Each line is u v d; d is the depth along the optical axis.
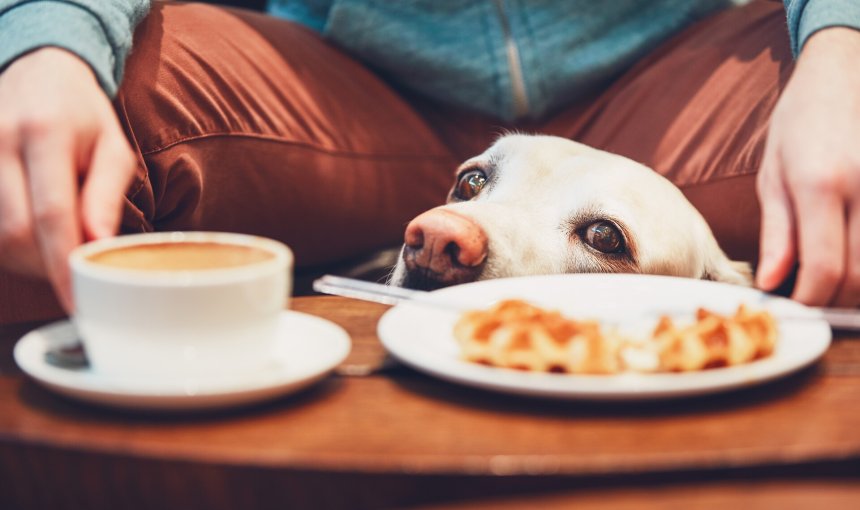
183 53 2.11
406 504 0.83
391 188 2.69
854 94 1.43
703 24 2.76
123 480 0.87
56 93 1.20
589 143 2.66
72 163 1.15
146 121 1.94
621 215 1.89
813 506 0.61
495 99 2.76
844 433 0.90
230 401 0.93
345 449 0.86
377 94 2.74
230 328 0.95
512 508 0.63
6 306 1.79
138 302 0.92
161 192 2.02
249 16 2.56
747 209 2.21
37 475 0.90
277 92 2.36
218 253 1.03
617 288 1.42
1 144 1.15
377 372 1.13
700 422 0.94
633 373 1.05
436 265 1.68
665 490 0.82
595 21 2.74
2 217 1.14
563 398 0.95
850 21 1.65
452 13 2.73
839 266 1.29
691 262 1.97
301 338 1.17
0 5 1.47
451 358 1.10
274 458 0.83
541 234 1.89
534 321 1.10
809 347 1.10
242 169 2.25
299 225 2.48
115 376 0.97
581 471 0.81
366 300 1.58
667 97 2.51
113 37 1.52
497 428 0.92
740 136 2.24
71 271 0.97
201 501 0.85
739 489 0.68
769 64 2.30
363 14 2.73
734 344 1.05
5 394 1.03
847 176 1.31
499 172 2.17
